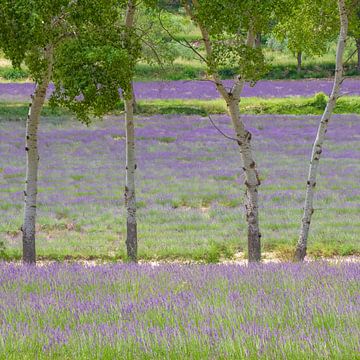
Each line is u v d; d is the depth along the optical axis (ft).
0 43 58.70
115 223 119.24
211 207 132.16
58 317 43.47
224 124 265.75
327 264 64.54
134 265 66.44
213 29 70.13
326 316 39.93
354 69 392.06
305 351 32.65
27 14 56.85
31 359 33.94
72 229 116.78
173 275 58.75
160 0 83.51
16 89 333.83
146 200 136.87
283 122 265.34
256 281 54.75
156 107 295.69
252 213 80.69
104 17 66.59
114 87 66.49
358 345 32.89
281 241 102.99
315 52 92.89
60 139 227.81
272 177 165.07
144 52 166.61
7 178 166.09
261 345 33.50
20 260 95.14
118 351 34.40
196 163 189.67
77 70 65.41
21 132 240.94
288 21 90.07
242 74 73.41
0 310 45.70
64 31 68.39
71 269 63.10
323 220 118.01
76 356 34.24
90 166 184.03
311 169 82.84
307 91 329.72
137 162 191.01
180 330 38.22
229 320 39.65
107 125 260.21
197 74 385.09
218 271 60.75
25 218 80.38
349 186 151.43
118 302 47.21
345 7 79.87
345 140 230.27
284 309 42.70
